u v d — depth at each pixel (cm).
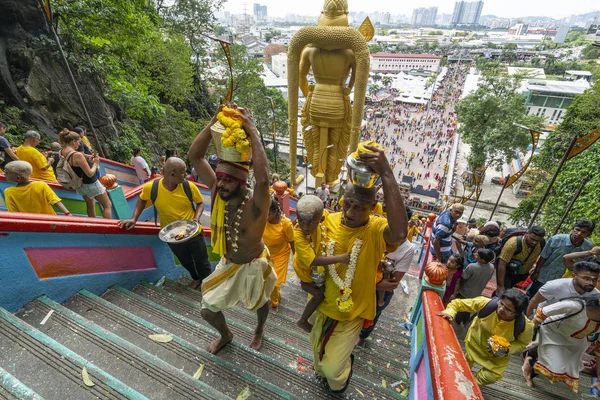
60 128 967
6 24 862
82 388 205
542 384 381
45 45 909
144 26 1165
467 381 189
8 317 245
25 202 385
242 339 333
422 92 7744
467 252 549
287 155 4028
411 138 5575
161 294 388
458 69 11462
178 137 1823
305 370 303
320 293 251
